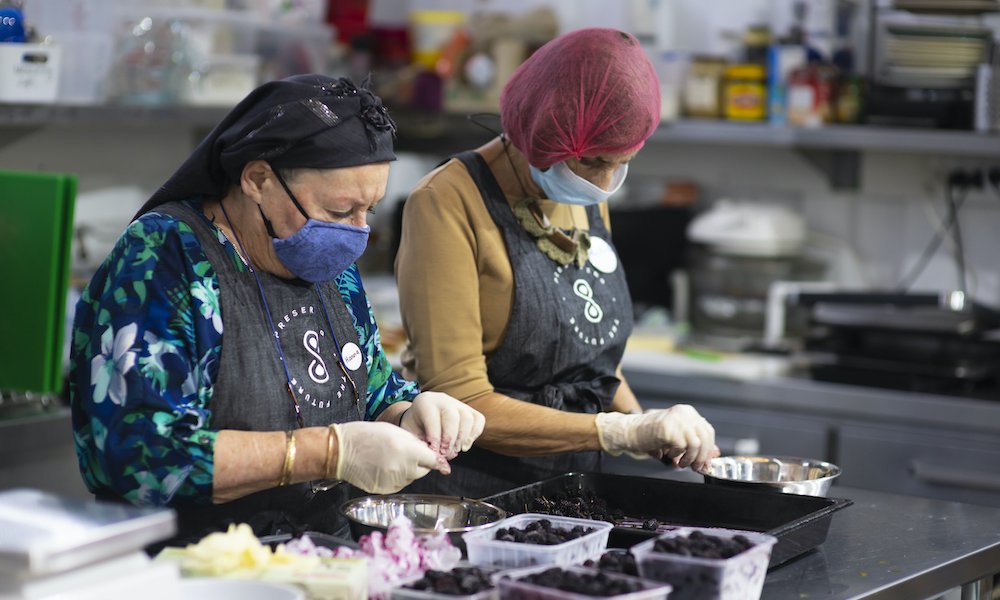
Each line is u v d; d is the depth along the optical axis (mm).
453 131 4617
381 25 4699
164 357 1714
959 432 3459
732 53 4344
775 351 3938
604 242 2461
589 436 2164
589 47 2121
